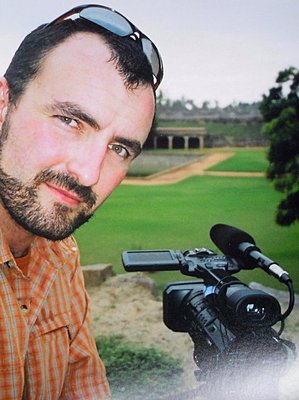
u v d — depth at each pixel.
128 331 3.63
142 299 4.32
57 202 1.09
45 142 1.07
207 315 1.44
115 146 1.13
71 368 1.49
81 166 1.07
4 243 1.23
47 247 1.38
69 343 1.48
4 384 1.25
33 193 1.09
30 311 1.32
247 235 1.58
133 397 2.53
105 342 3.38
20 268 1.32
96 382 1.50
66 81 1.07
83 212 1.13
